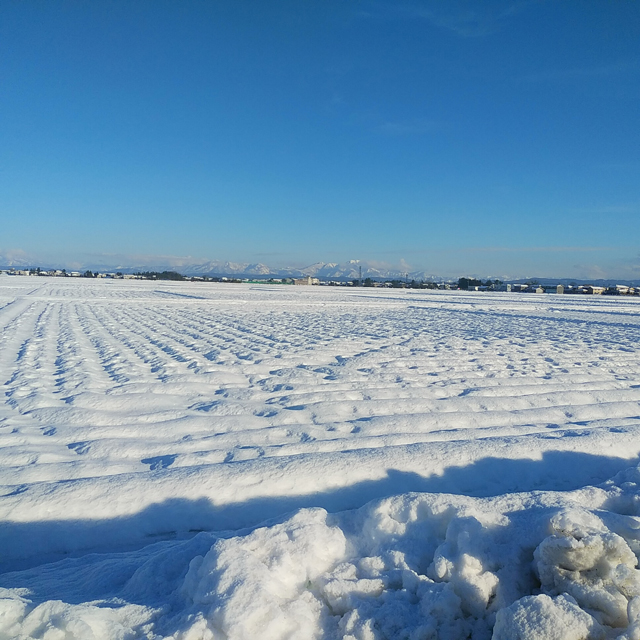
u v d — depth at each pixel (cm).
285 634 221
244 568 246
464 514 297
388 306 2720
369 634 225
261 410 602
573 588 236
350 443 493
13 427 526
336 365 895
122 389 694
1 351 995
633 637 205
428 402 656
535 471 453
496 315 2200
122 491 377
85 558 313
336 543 289
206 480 396
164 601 249
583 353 1101
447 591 241
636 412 643
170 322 1645
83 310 2019
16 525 340
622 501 346
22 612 223
